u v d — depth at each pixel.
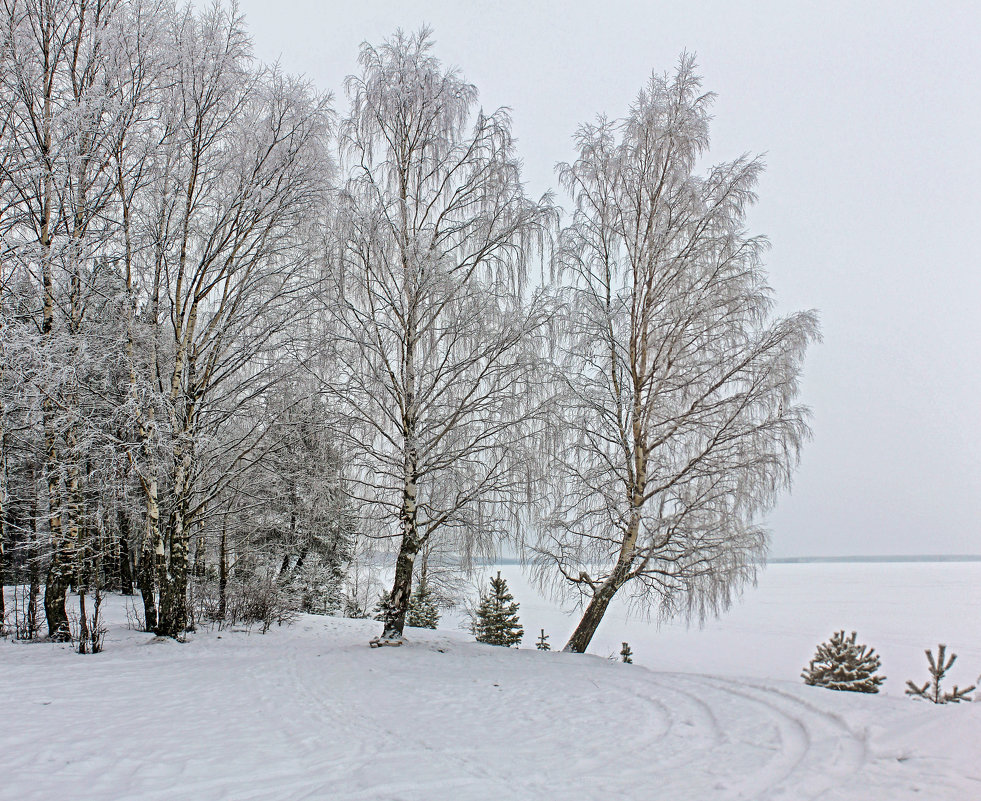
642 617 12.58
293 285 14.27
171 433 12.69
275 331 13.27
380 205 12.77
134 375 12.18
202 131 13.78
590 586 12.83
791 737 6.00
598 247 13.38
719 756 5.55
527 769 5.36
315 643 13.51
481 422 12.71
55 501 12.78
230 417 13.86
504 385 12.47
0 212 11.91
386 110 13.53
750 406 11.52
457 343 12.95
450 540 13.09
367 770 5.33
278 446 13.44
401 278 13.04
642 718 7.04
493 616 17.66
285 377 13.34
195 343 13.83
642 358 13.05
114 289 12.69
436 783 5.00
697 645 27.14
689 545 11.53
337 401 13.24
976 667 22.47
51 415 12.38
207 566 24.09
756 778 4.93
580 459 12.47
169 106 13.20
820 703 7.12
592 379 12.60
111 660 10.52
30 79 12.35
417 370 12.93
